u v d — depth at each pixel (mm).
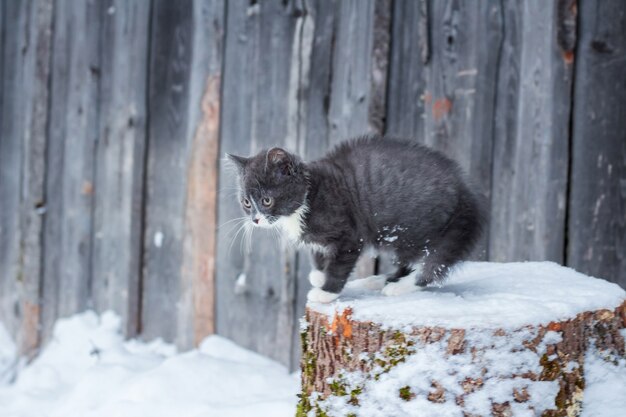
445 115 4164
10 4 6758
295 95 4711
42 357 5871
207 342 5094
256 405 3807
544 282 3094
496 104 4027
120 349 5539
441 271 3062
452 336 2508
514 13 3961
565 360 2594
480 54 4055
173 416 3953
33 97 6410
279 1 4797
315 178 3158
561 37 3818
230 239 5078
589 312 2703
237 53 5016
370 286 3338
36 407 4965
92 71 5969
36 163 6402
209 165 5152
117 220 5816
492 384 2494
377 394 2582
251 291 4980
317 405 2752
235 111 5035
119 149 5785
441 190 3039
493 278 3221
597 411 2625
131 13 5672
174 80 5402
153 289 5594
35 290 6449
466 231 3094
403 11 4293
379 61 4320
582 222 3812
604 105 3750
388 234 3098
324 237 3131
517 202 3980
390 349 2576
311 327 2861
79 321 5961
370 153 3176
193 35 5258
